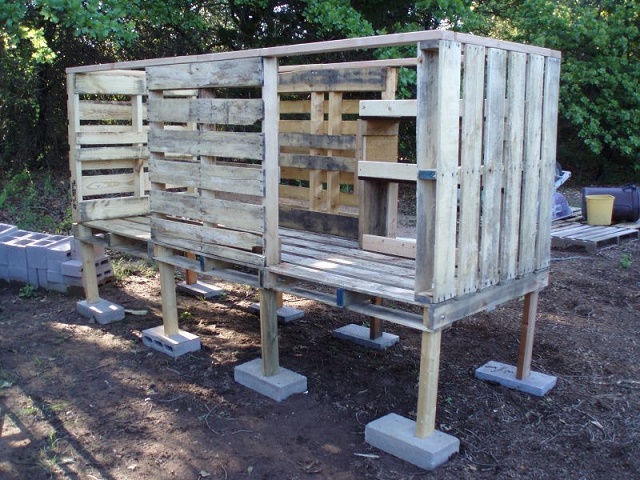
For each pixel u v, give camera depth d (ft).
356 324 19.43
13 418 13.55
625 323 19.58
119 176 19.60
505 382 15.10
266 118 13.12
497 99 11.68
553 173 13.97
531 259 13.66
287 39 42.83
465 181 11.16
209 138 14.38
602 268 25.64
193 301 21.40
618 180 50.70
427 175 10.60
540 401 14.42
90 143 18.60
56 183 40.32
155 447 12.44
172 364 16.25
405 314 11.77
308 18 36.27
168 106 15.31
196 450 12.34
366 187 15.51
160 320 19.48
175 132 15.26
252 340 17.90
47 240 22.95
